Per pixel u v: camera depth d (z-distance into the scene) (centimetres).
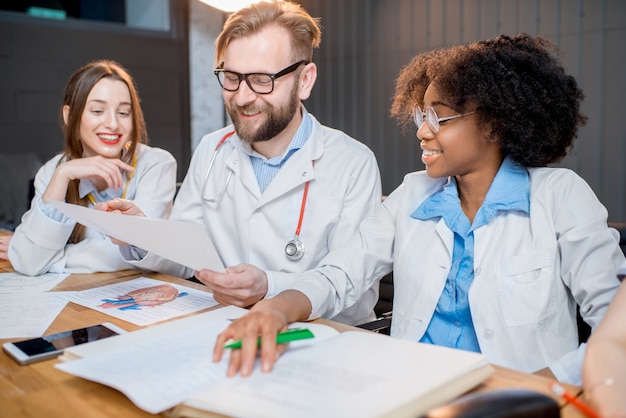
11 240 154
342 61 458
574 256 110
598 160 348
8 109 402
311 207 152
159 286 136
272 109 141
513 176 120
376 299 158
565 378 94
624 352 73
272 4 141
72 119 177
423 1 408
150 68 467
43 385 79
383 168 441
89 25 436
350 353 78
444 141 116
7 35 398
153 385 72
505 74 113
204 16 492
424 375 70
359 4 443
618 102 337
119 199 150
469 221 123
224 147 164
